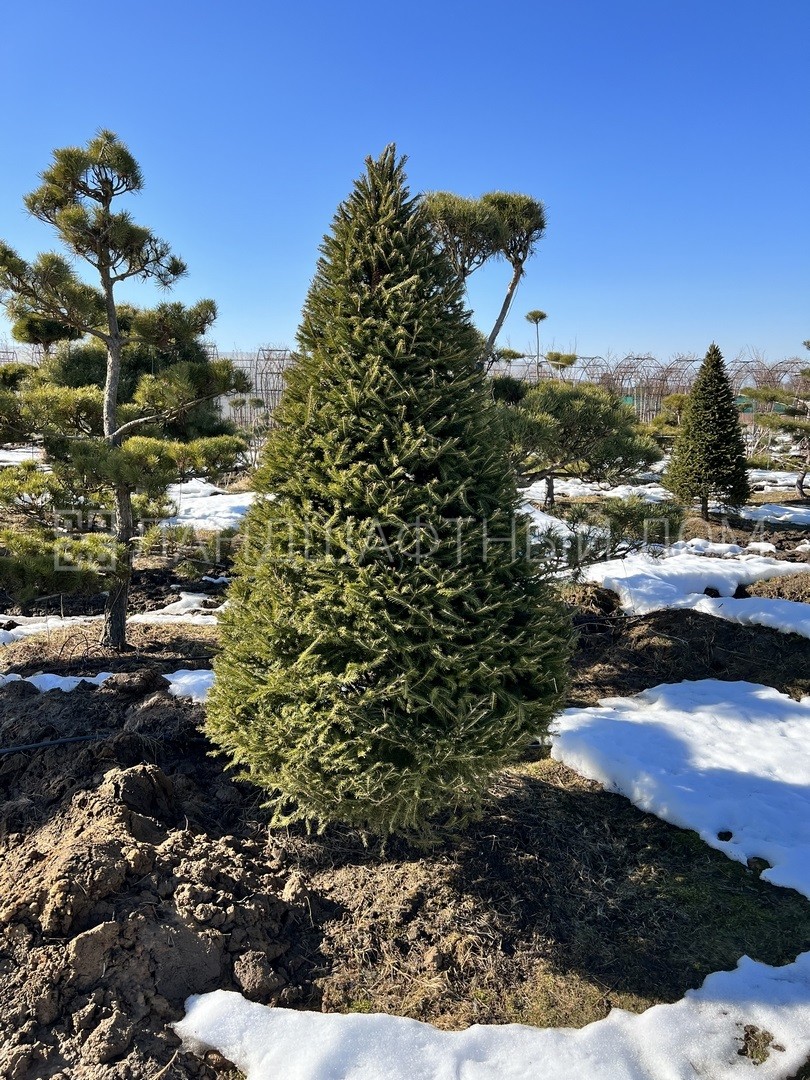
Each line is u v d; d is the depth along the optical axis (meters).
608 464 7.64
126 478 4.88
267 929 2.82
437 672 2.80
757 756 4.29
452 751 2.73
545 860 3.35
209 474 5.66
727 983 2.69
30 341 7.11
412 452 2.79
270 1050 2.31
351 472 2.82
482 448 2.99
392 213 3.00
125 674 4.71
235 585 3.23
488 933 2.89
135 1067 2.23
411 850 3.35
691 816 3.71
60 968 2.46
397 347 2.86
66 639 5.96
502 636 2.86
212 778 3.81
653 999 2.65
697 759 4.23
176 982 2.54
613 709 5.03
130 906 2.71
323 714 2.79
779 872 3.31
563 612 3.34
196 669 5.25
